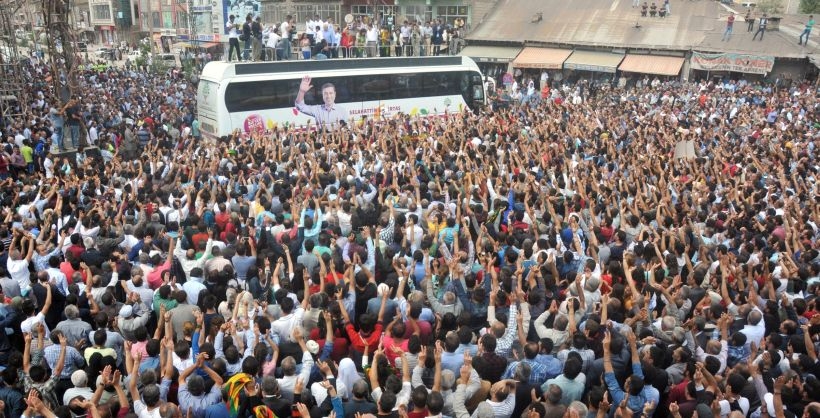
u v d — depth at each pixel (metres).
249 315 7.92
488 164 15.44
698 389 6.58
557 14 47.38
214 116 23.00
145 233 10.55
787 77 37.84
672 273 9.77
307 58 28.30
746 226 11.73
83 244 10.56
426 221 11.70
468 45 46.97
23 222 11.27
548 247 10.16
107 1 85.25
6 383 6.69
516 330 7.55
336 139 20.05
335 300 7.81
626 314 8.50
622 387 6.93
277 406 5.99
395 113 26.70
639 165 15.54
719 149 18.33
